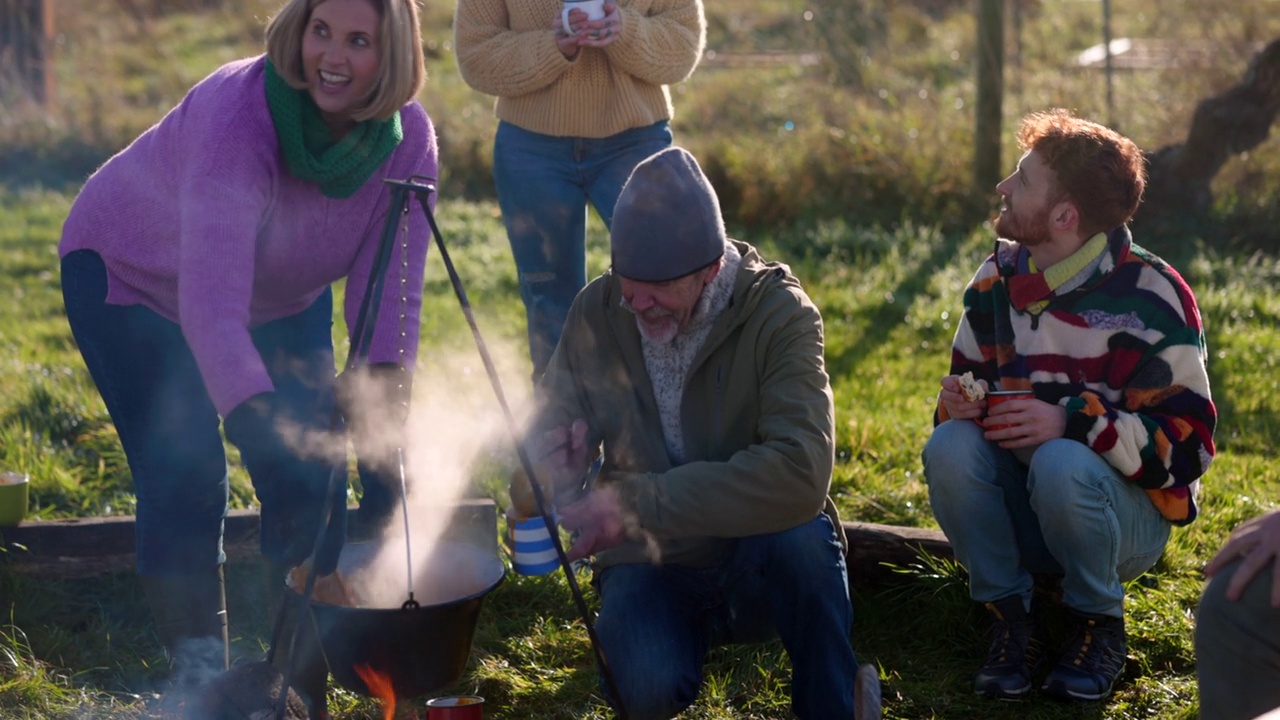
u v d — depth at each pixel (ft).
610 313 9.66
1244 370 19.83
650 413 9.72
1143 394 10.77
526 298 15.47
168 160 9.82
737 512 8.94
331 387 10.90
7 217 29.58
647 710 8.95
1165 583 12.91
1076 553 10.84
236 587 13.00
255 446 9.76
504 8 14.96
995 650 11.44
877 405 18.40
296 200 9.96
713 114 34.99
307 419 10.44
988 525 11.20
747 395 9.42
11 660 11.43
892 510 14.96
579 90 14.74
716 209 9.04
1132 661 11.66
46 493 15.12
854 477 15.62
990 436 11.02
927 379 19.75
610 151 15.05
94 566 13.02
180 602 10.59
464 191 32.45
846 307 23.17
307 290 10.62
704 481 8.96
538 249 15.28
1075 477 10.59
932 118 31.27
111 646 12.19
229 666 11.00
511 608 12.98
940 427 11.35
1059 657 11.46
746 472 8.91
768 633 9.78
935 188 29.01
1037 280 11.00
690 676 9.12
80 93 40.19
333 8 9.22
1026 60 39.88
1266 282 24.16
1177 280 10.84
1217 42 31.58
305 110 9.55
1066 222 10.69
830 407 9.26
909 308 22.71
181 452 10.39
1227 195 28.09
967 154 29.66
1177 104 30.35
